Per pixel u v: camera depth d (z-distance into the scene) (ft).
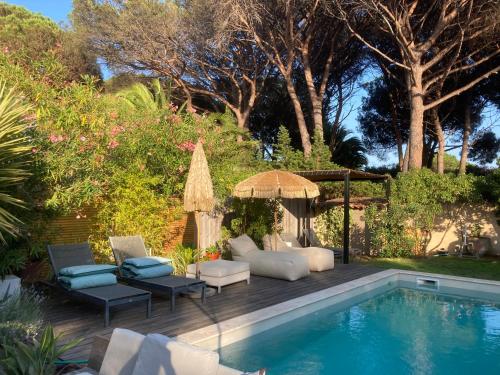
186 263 34.17
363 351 19.93
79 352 16.44
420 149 54.34
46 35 66.39
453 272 39.22
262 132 85.81
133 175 30.76
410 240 47.70
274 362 18.31
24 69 28.76
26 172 20.40
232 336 20.18
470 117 75.46
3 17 76.74
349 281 32.19
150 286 24.00
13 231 21.01
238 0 52.11
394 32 53.52
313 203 55.62
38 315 17.99
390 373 17.60
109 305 19.85
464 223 50.52
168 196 34.12
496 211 48.19
